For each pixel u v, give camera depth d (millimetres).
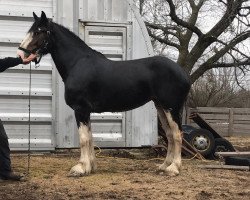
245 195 4820
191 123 14336
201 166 6734
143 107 7906
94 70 5828
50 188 5074
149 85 5828
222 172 6297
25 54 5711
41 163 6816
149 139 7934
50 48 5953
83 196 4676
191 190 5027
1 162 5480
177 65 5840
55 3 7746
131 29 7957
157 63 5812
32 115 7602
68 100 5891
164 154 7969
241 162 6816
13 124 7574
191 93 22453
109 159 7535
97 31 7875
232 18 12945
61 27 6000
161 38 15180
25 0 7668
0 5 7578
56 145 7715
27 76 7609
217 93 23062
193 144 8219
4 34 7598
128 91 5816
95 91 5844
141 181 5449
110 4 7918
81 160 5820
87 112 5844
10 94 7520
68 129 7746
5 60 5492
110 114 7746
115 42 7941
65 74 5992
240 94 23453
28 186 5164
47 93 7633
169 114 5797
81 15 7840
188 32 14859
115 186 5184
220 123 16609
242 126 16672
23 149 7609
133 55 7957
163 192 4898
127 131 7840
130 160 7496
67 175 5766
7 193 4816
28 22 7684
